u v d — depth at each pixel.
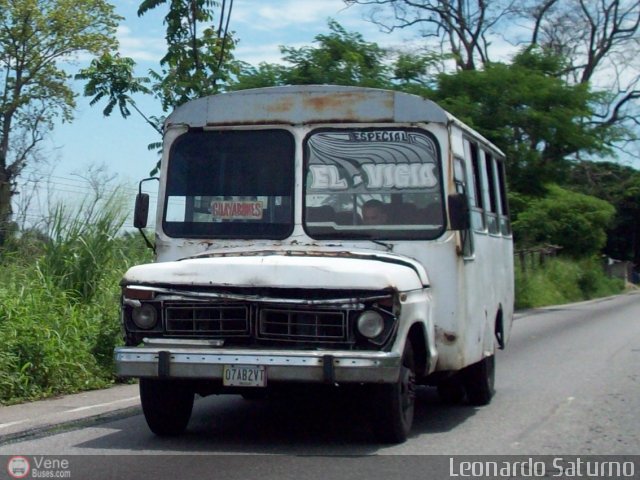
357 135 8.48
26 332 11.09
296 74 23.89
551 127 25.72
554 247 41.53
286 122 8.55
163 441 8.12
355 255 8.05
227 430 8.69
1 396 10.32
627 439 8.41
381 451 7.69
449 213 8.25
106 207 13.81
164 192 8.66
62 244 13.45
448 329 8.26
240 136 8.62
